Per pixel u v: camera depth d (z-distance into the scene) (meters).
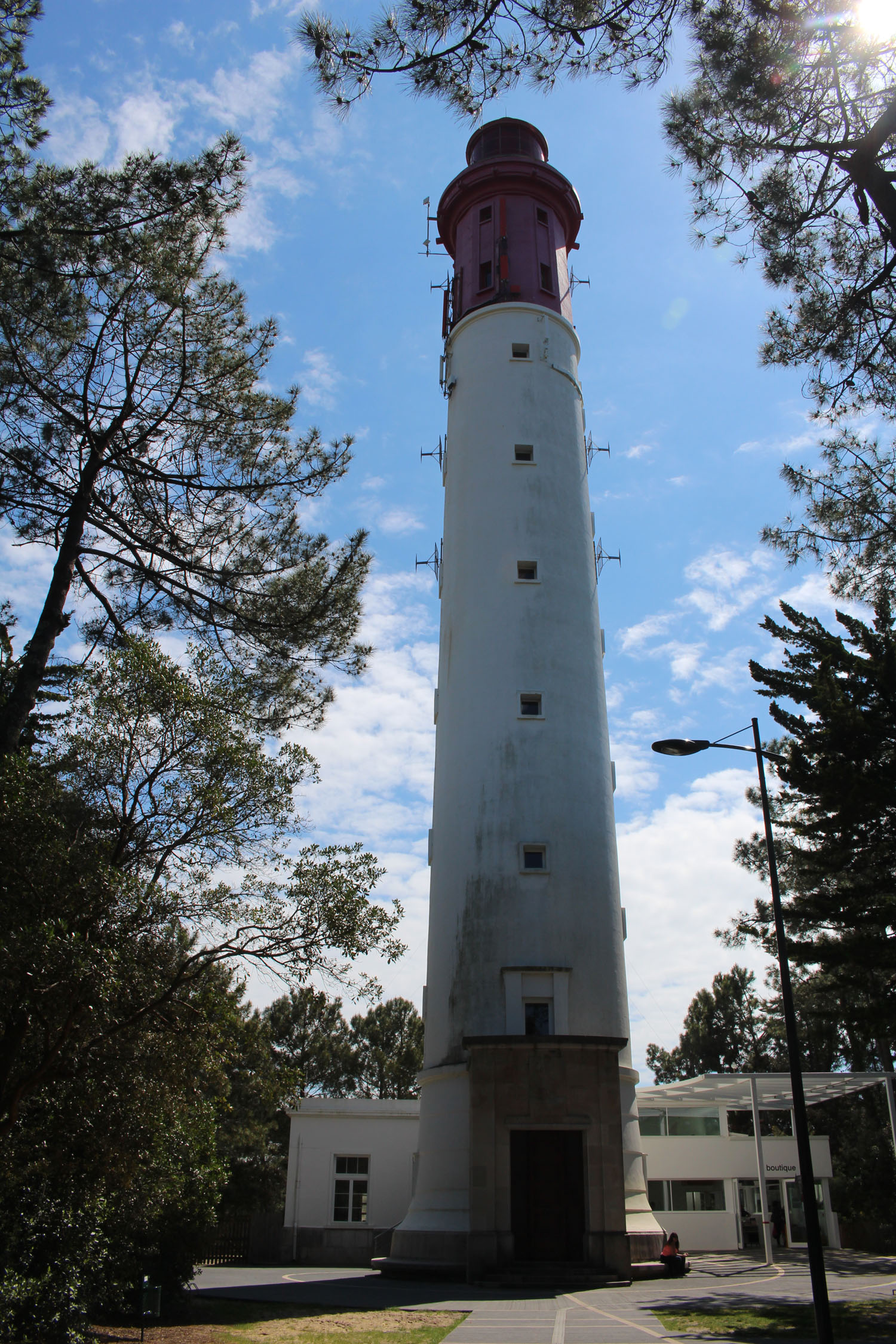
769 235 12.46
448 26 9.89
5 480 14.60
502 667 27.53
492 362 31.72
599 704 28.39
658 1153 35.03
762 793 15.25
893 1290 19.56
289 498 16.19
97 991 10.84
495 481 30.02
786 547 14.76
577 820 26.03
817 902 18.77
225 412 15.62
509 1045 21.89
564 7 10.05
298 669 16.58
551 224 34.62
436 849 27.34
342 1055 52.97
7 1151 11.59
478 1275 20.59
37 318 14.25
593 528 31.84
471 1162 21.33
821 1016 19.34
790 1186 36.25
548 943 24.39
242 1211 33.88
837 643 19.25
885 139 11.05
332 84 10.15
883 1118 45.56
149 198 14.16
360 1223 31.53
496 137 36.50
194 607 15.91
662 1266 22.62
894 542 14.23
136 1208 14.10
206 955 12.41
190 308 15.27
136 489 15.17
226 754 12.94
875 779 17.83
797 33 10.62
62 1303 11.81
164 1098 12.23
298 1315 16.36
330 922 12.70
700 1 10.55
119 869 12.38
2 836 11.60
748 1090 32.00
